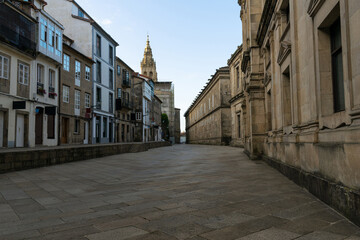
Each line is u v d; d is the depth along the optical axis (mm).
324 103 5695
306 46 6672
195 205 5168
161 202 5477
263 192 6336
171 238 3436
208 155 20844
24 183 8086
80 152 15461
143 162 15250
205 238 3418
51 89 23078
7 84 18203
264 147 15070
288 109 9789
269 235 3484
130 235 3562
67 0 31406
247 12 18062
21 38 19078
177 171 11047
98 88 33000
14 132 18812
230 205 5129
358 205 3814
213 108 49781
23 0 19688
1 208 5160
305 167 6707
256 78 15844
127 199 5844
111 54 37312
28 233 3695
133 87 46625
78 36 31172
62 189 7195
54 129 23422
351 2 4152
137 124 46719
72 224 4086
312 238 3359
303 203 5180
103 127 34188
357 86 4020
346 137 4379
